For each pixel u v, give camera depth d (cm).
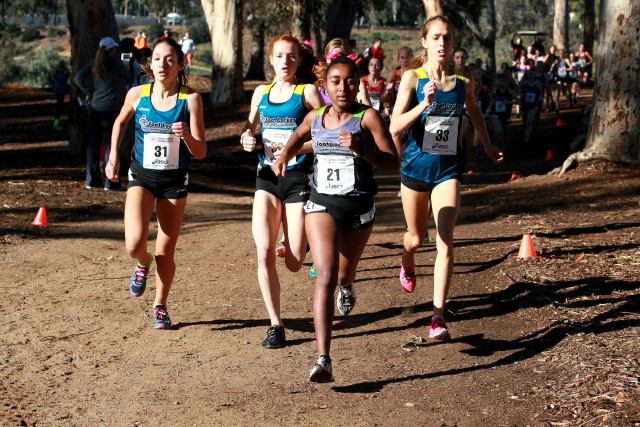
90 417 387
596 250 684
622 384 388
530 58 2725
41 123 2341
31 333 519
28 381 435
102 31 1373
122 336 520
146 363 470
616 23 1070
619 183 998
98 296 616
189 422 380
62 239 822
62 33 7675
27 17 8288
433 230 894
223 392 422
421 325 541
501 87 1791
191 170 1541
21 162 1368
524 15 5619
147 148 504
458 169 516
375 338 517
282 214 521
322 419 381
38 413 391
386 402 402
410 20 8762
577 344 460
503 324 527
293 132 457
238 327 543
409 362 467
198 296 625
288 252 505
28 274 674
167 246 525
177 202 514
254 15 2984
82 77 1110
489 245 756
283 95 500
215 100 2622
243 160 1764
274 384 434
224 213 1043
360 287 648
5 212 936
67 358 475
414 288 592
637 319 488
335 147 433
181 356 483
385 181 1541
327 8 2594
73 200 1035
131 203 510
